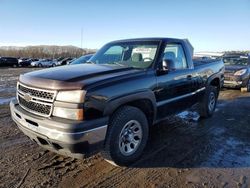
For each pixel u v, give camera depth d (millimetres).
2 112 6430
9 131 4957
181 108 4734
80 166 3570
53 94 2975
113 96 3162
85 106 2898
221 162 3766
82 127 2830
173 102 4383
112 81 3238
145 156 3930
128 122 3443
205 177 3324
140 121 3639
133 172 3439
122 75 3447
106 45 5059
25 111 3291
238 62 12203
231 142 4605
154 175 3369
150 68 3893
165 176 3344
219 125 5637
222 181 3225
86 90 2910
